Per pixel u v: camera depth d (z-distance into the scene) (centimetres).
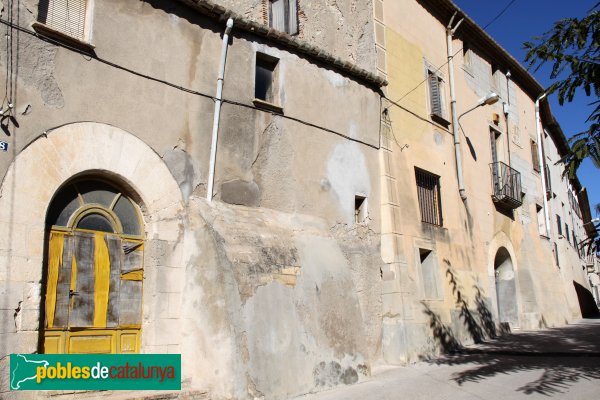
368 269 1094
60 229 676
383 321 1102
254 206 900
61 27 703
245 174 898
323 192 1032
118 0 760
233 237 790
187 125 823
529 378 886
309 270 876
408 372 968
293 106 1011
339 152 1091
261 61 995
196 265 767
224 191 856
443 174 1426
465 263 1419
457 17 1633
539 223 2150
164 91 800
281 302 793
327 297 880
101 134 712
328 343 845
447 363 1060
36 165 641
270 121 960
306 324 819
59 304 659
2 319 584
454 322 1273
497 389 816
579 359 1050
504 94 1988
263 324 750
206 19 880
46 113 660
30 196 629
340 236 1047
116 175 725
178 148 806
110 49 739
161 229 766
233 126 893
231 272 738
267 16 1162
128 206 755
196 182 821
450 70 1573
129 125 747
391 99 1278
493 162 1739
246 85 929
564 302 2077
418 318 1131
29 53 653
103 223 723
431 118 1427
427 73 1458
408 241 1195
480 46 1834
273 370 738
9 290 593
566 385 827
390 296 1109
